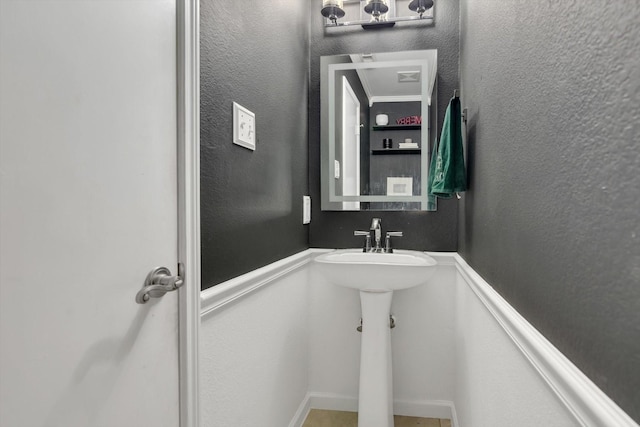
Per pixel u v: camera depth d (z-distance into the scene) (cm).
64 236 57
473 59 136
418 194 192
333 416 190
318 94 204
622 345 38
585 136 47
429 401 189
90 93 61
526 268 70
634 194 36
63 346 57
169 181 81
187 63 85
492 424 94
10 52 49
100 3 63
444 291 186
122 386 68
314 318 198
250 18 128
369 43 199
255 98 132
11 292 50
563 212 54
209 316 97
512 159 81
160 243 78
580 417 44
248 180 126
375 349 165
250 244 127
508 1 86
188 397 86
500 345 86
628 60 38
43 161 53
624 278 38
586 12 47
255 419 127
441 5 192
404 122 195
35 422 53
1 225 48
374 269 146
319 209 202
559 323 54
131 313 70
